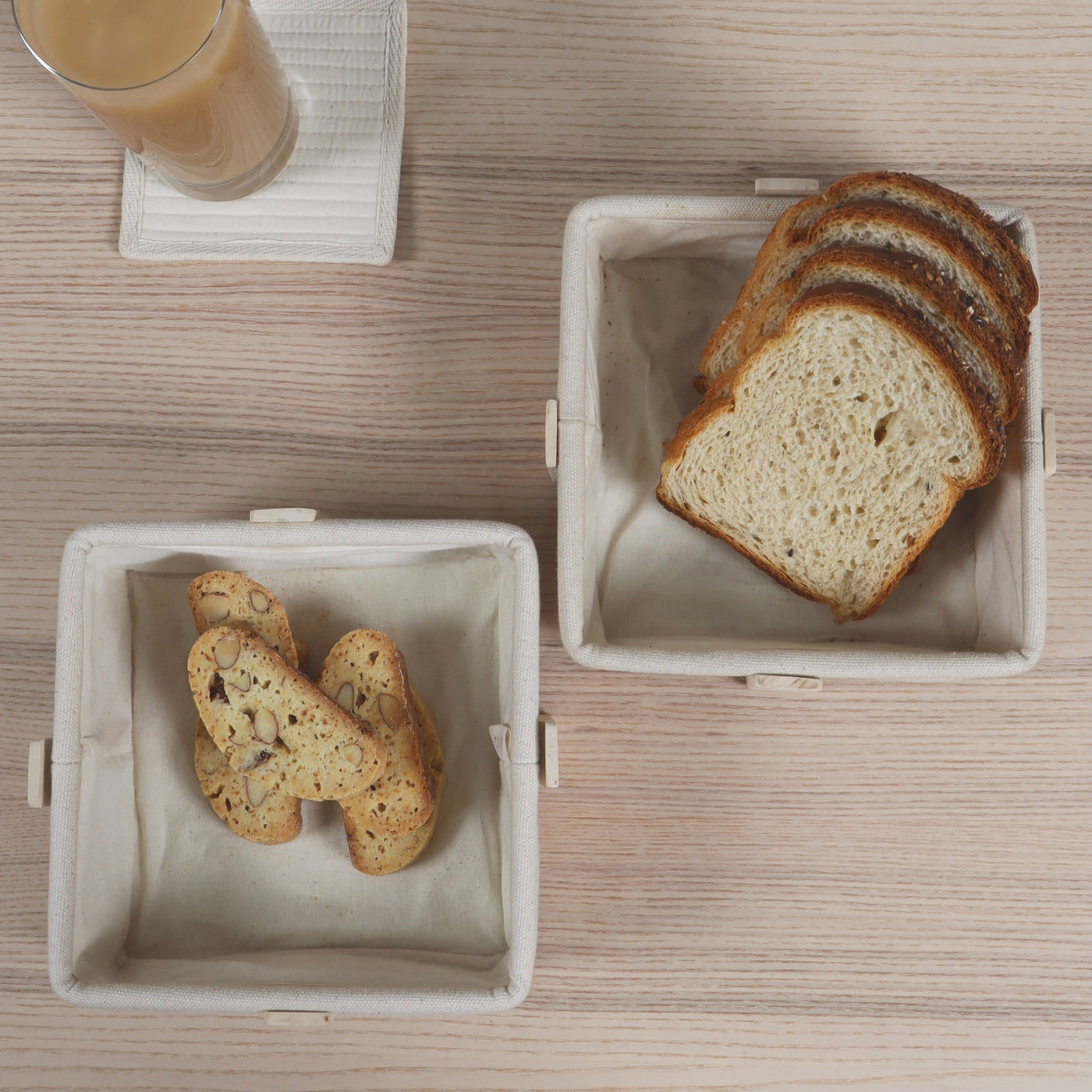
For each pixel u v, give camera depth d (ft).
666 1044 2.63
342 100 2.65
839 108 2.71
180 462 2.70
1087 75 2.69
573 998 2.64
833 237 2.28
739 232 2.46
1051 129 2.69
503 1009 2.21
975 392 2.22
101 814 2.37
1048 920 2.62
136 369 2.71
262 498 2.70
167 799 2.51
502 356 2.70
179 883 2.50
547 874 2.65
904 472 2.35
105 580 2.41
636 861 2.65
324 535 2.30
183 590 2.54
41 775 2.27
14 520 2.69
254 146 2.48
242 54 2.16
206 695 2.30
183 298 2.72
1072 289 2.67
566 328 2.34
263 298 2.71
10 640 2.67
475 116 2.71
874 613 2.54
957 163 2.70
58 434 2.70
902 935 2.63
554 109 2.72
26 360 2.71
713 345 2.49
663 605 2.59
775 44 2.71
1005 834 2.63
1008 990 2.61
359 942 2.49
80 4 2.11
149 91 2.03
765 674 2.27
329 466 2.70
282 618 2.39
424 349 2.71
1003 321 2.26
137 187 2.67
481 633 2.53
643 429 2.61
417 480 2.70
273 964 2.38
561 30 2.72
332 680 2.39
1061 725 2.63
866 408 2.32
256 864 2.51
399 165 2.66
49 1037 2.64
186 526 2.30
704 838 2.65
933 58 2.71
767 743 2.65
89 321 2.72
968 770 2.64
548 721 2.27
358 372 2.71
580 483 2.31
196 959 2.43
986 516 2.43
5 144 2.72
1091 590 2.64
